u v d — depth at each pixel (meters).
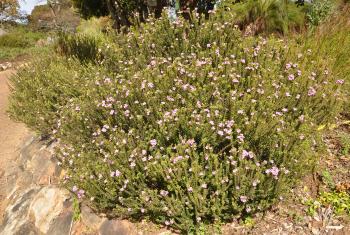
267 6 7.02
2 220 4.91
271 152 3.26
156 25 5.25
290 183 3.21
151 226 3.41
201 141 3.36
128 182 3.34
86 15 12.28
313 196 3.41
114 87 4.14
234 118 3.50
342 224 3.11
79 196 3.52
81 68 6.12
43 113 5.60
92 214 3.80
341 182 3.47
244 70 4.08
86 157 3.83
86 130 4.20
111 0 9.95
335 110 3.92
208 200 3.21
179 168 3.10
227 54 4.55
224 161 3.25
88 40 8.23
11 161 6.25
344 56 4.93
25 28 24.58
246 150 3.36
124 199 3.30
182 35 5.12
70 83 5.66
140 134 3.67
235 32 4.92
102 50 5.45
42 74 6.67
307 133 3.43
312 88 3.79
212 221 3.32
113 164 3.44
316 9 6.75
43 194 4.59
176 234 3.29
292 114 3.86
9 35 19.23
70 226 3.94
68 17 22.98
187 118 3.46
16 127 7.49
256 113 3.41
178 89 3.85
